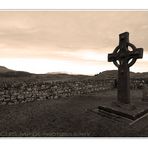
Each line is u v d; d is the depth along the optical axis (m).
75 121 4.36
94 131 3.78
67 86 7.77
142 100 6.74
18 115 4.85
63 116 4.76
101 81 9.41
